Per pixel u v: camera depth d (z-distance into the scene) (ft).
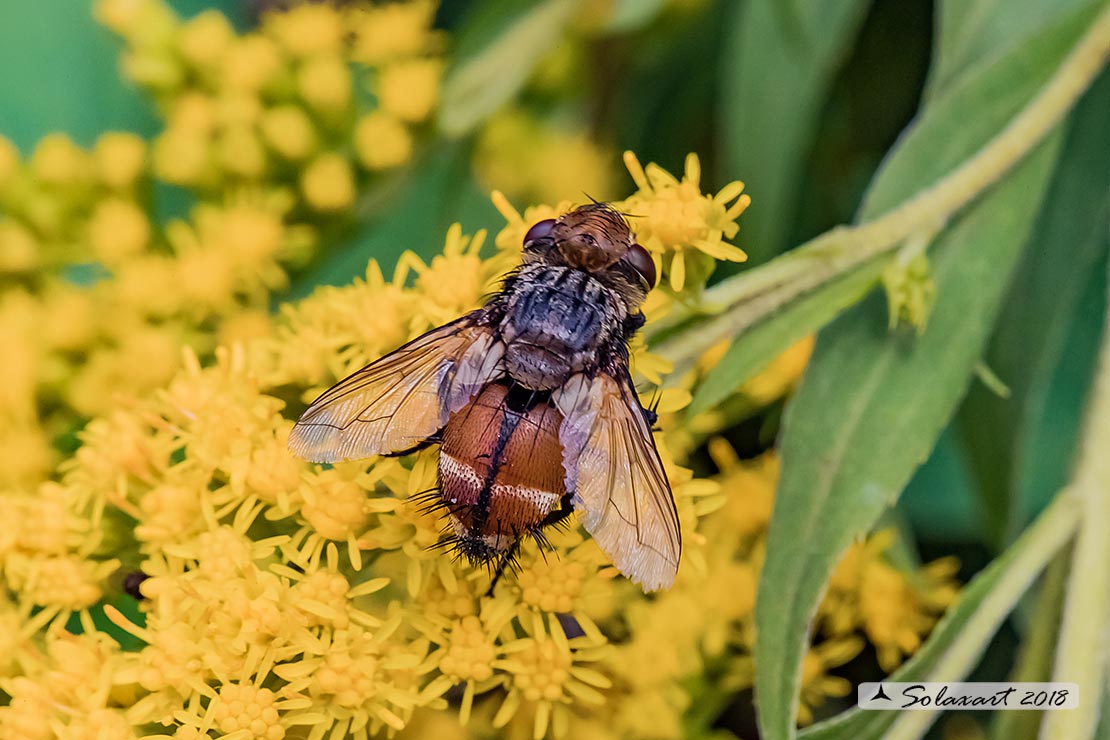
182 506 0.38
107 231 0.43
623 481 0.37
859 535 0.38
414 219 0.48
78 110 0.47
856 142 0.46
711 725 0.43
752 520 0.42
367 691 0.37
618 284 0.38
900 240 0.39
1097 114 0.42
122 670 0.37
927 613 0.43
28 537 0.39
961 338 0.39
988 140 0.40
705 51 0.47
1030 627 0.40
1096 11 0.40
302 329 0.39
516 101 0.47
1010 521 0.42
